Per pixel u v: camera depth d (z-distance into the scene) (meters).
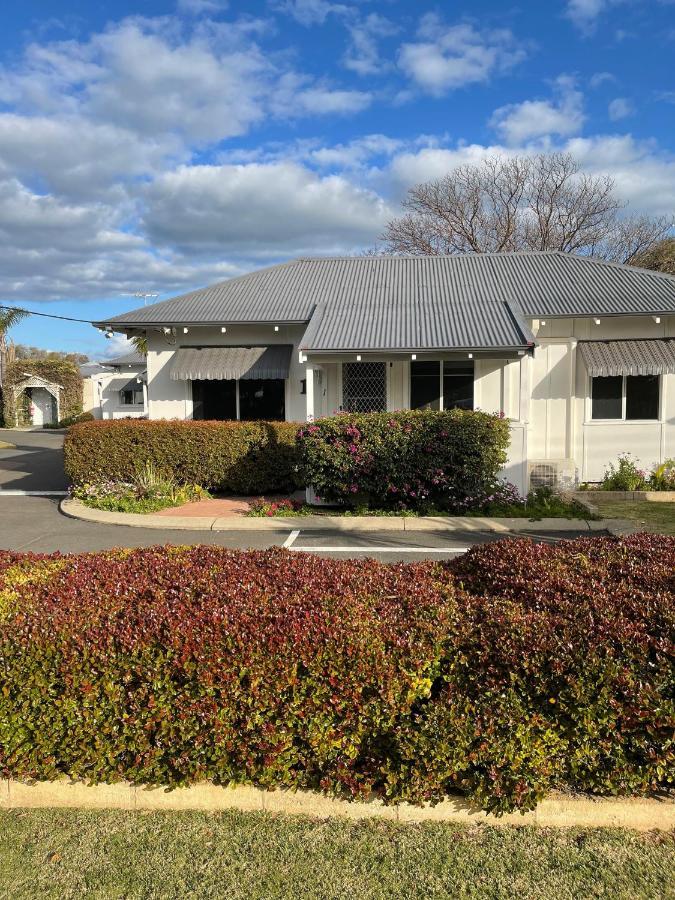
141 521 10.57
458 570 4.48
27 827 3.08
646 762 2.99
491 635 3.22
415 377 14.24
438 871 2.75
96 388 44.34
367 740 3.11
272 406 15.61
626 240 35.50
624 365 13.23
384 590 3.78
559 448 14.06
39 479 16.50
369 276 17.14
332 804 3.09
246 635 3.14
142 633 3.21
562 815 3.01
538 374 14.08
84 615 3.40
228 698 3.10
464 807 3.04
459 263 17.66
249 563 4.36
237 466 13.01
